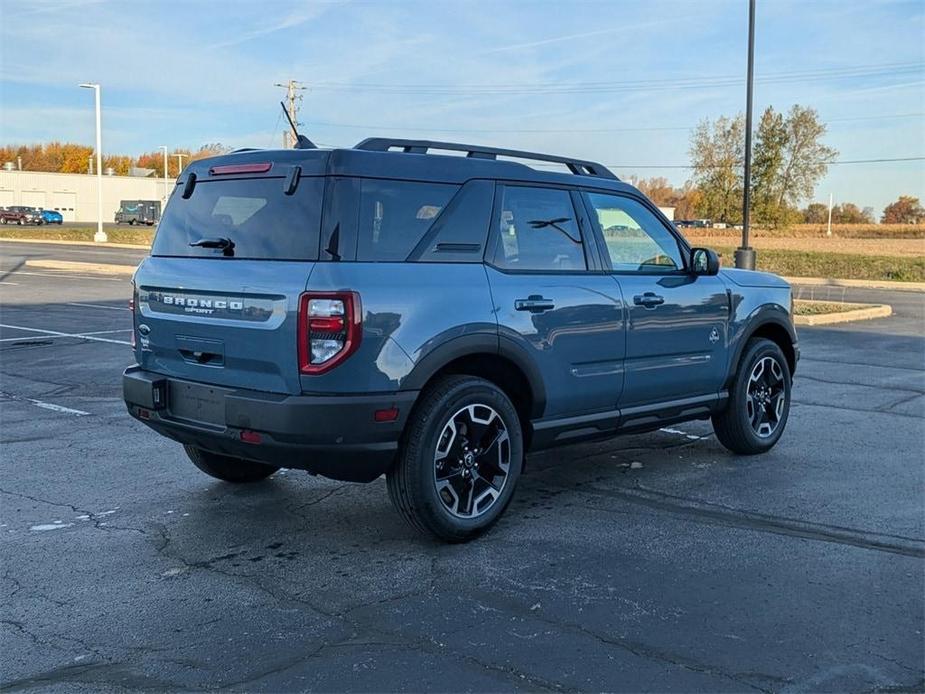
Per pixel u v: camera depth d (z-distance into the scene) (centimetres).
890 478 655
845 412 905
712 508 582
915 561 488
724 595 441
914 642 392
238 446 477
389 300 462
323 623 410
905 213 12506
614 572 471
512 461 529
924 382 1095
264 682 356
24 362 1158
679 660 374
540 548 508
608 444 765
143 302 538
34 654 380
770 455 725
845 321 1836
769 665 370
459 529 505
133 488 621
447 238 502
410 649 384
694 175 6500
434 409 484
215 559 490
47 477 645
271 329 458
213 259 501
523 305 523
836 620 413
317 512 572
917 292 2733
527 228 547
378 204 477
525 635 397
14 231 6025
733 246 5519
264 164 492
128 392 538
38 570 472
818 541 519
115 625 408
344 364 448
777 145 6169
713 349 660
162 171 13075
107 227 7450
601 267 587
